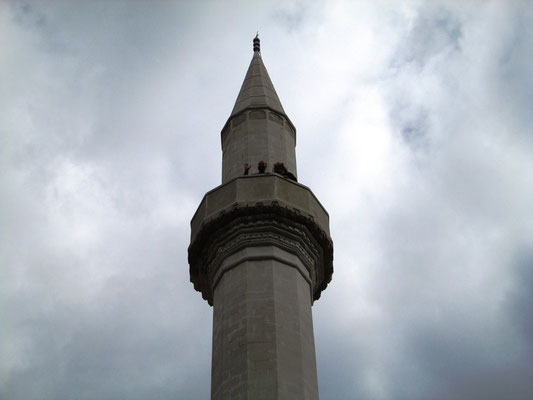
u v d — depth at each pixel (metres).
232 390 24.73
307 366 25.83
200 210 30.45
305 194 30.09
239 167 32.31
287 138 34.12
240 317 26.50
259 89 35.75
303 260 29.06
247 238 28.53
